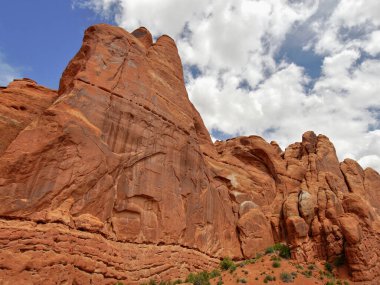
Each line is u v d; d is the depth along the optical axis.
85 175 20.77
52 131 20.22
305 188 41.22
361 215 34.12
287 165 45.59
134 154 25.44
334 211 34.62
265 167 44.97
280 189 42.69
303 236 34.44
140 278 22.11
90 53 26.02
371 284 28.03
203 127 41.97
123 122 25.44
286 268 30.61
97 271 19.11
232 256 33.81
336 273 30.08
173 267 25.42
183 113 33.34
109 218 22.19
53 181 19.06
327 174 42.12
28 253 16.11
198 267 28.66
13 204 17.11
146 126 27.41
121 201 23.34
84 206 20.28
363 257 29.02
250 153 44.72
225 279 27.50
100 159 22.14
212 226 32.69
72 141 20.75
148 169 26.28
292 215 37.28
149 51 33.59
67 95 22.73
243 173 42.22
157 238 25.11
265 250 36.25
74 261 17.91
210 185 34.91
